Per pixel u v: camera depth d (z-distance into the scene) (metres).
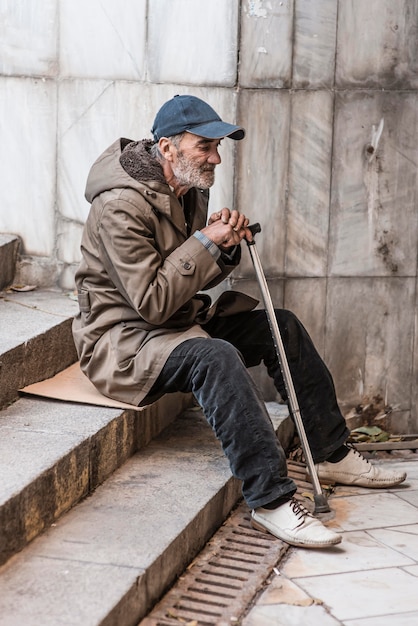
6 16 5.48
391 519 4.52
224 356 4.09
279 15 5.20
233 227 4.32
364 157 5.43
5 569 3.42
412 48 5.36
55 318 5.09
